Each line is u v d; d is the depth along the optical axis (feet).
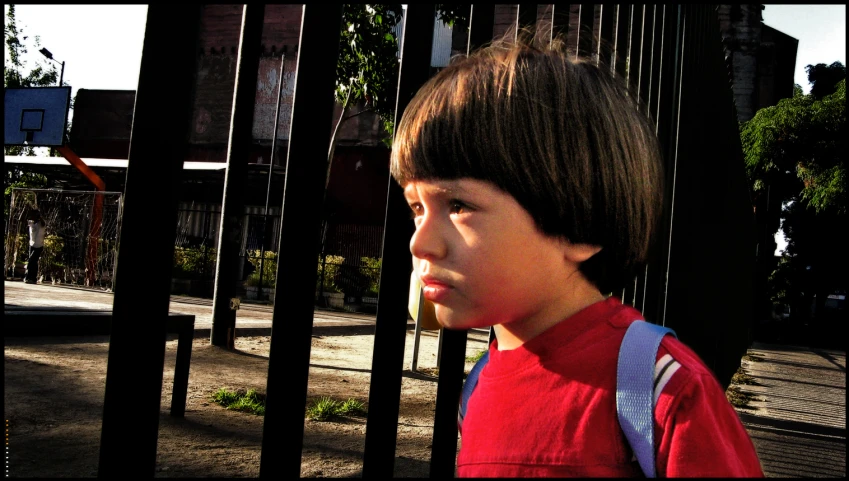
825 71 69.21
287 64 66.49
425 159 2.29
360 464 9.58
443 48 57.36
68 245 48.32
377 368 2.61
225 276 21.17
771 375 28.86
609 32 4.56
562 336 2.45
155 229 1.92
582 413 2.30
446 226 2.29
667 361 2.22
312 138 2.21
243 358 19.39
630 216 2.48
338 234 58.03
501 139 2.23
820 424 16.66
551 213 2.27
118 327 1.92
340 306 50.55
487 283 2.25
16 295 32.19
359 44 30.63
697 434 2.05
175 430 10.89
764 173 52.85
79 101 74.69
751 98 61.31
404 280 2.67
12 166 50.85
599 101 2.46
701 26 9.00
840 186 46.03
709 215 11.46
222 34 70.64
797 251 65.26
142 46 1.95
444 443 2.85
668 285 7.00
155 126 1.93
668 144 6.37
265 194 60.29
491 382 2.62
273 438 2.17
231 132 21.20
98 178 47.67
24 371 14.43
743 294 31.12
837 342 57.98
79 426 10.30
